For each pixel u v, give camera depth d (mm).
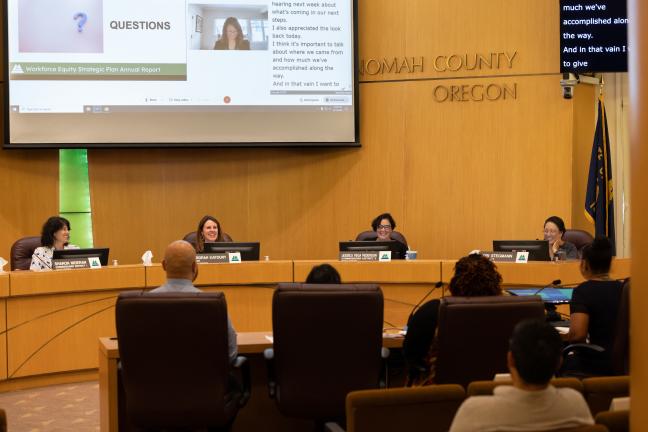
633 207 2803
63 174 9250
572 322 4801
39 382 6945
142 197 9344
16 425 5770
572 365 4848
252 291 7121
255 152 9414
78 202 9281
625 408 2992
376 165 9219
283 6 8938
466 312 4090
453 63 9047
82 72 8797
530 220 8891
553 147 8836
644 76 2756
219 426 4344
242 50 8922
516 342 2713
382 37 9203
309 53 8984
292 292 4188
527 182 8891
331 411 4328
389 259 7020
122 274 7039
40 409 6207
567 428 2637
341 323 4199
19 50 8734
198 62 8906
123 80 8844
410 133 9148
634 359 2754
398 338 4812
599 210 8750
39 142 8781
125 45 8836
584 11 8391
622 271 6590
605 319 4754
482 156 8992
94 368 7098
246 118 8961
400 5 9164
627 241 9242
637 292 2760
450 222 9062
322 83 8992
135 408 4285
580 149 9094
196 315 4141
